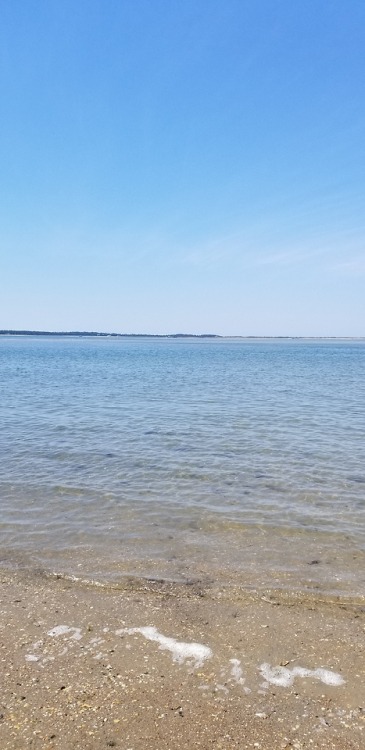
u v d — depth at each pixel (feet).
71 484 41.14
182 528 31.89
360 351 484.33
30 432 63.87
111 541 29.60
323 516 34.24
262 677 17.08
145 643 19.07
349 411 83.61
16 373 179.22
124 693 16.19
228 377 161.27
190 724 14.84
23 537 30.04
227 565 26.43
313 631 20.03
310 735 14.44
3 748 13.82
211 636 19.61
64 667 17.51
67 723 14.82
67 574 25.23
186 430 65.41
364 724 14.87
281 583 24.36
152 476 43.80
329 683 16.76
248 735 14.44
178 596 23.02
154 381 145.18
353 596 23.08
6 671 17.24
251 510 35.32
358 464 48.26
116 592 23.38
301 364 242.99
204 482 42.16
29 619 20.77
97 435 61.98
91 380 149.07
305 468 46.78
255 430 65.57
